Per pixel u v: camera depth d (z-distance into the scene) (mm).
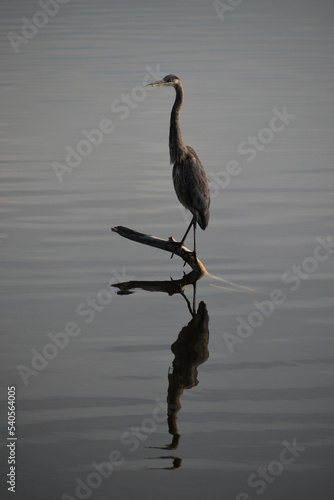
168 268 15258
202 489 8375
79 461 8852
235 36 55469
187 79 39281
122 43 51969
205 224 15273
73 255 15898
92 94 35406
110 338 12023
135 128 28953
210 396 10266
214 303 13453
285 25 61500
